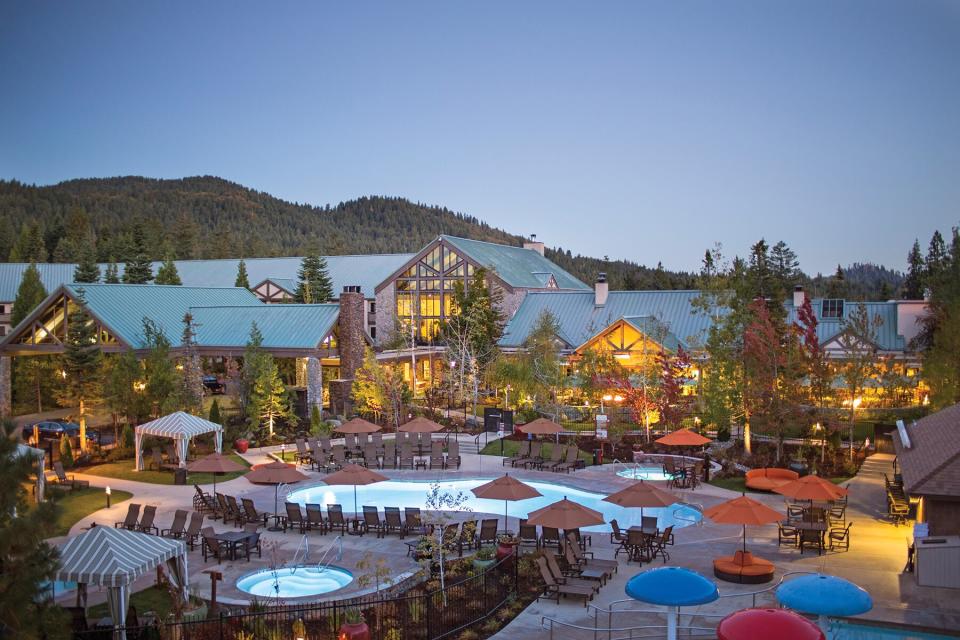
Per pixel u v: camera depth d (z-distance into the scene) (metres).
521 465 39.88
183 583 20.47
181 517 26.47
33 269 70.62
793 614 13.97
